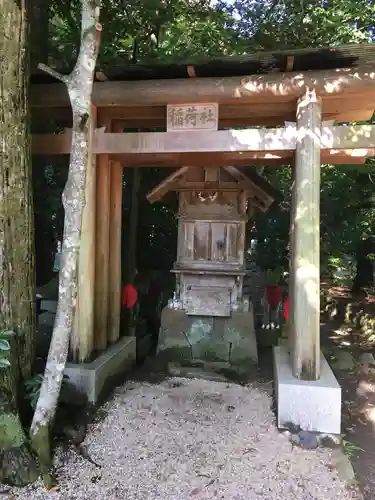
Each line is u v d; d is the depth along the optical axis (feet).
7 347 10.02
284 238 33.06
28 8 12.05
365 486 10.62
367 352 22.06
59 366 10.42
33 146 15.05
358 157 16.53
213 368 18.17
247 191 19.97
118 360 16.25
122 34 23.25
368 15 23.86
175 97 14.10
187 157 16.14
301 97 13.41
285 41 24.03
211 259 20.18
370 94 13.53
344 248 32.12
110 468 10.84
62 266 10.30
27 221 11.95
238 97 13.85
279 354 15.84
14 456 10.18
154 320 24.54
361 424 14.07
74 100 10.12
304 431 12.25
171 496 9.87
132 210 24.29
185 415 13.34
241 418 13.19
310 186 13.16
